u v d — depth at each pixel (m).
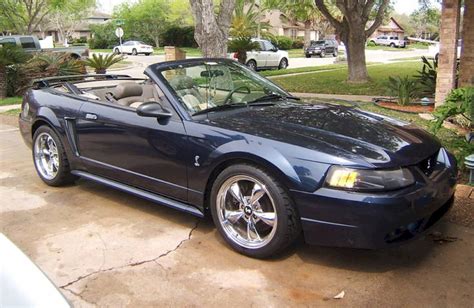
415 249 3.77
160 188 4.20
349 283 3.29
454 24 8.57
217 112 4.16
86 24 78.69
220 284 3.30
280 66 25.64
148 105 4.01
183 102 4.12
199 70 4.57
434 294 3.15
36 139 5.45
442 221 4.23
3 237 2.13
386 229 3.14
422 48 63.78
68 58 15.93
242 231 3.72
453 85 8.80
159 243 3.94
